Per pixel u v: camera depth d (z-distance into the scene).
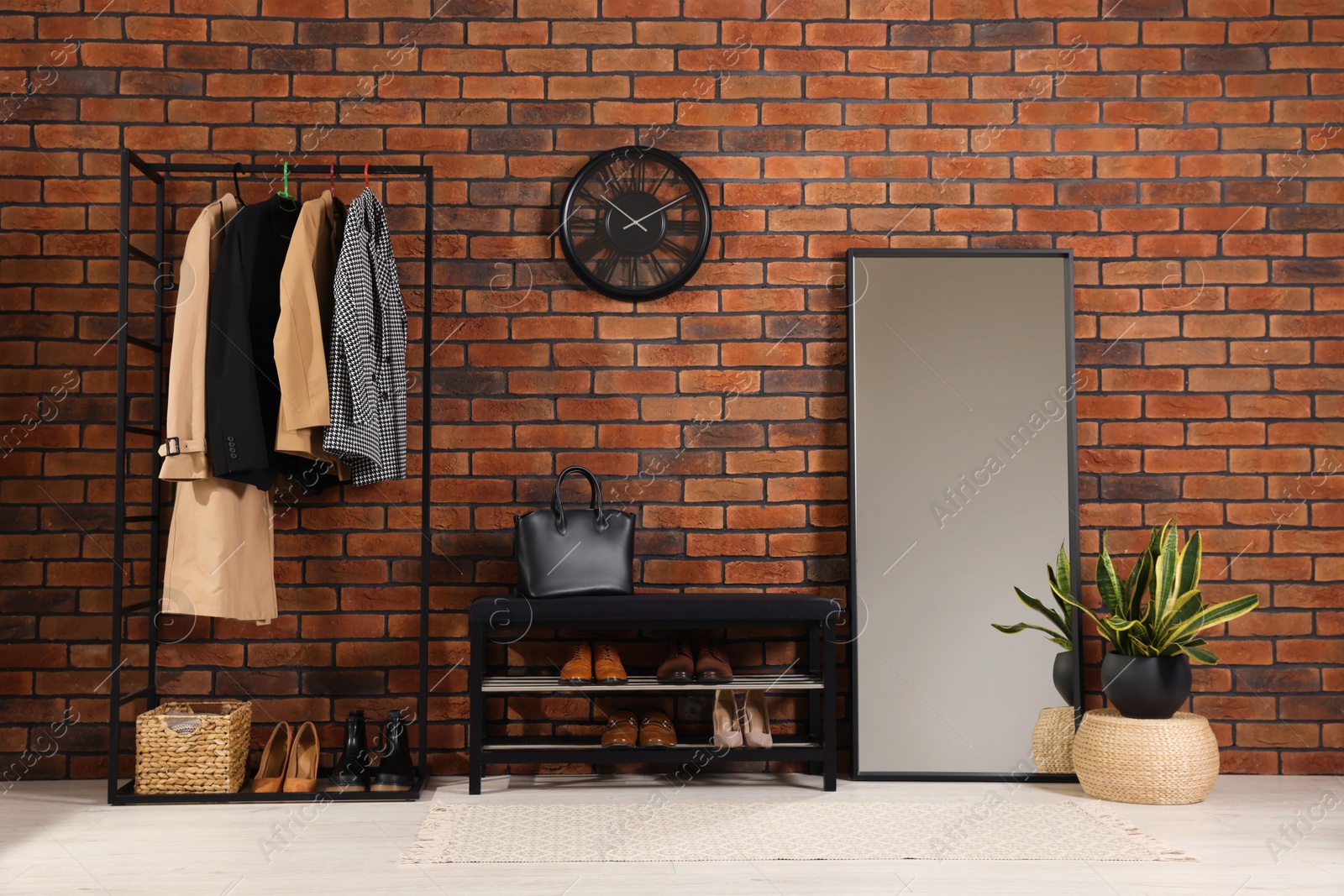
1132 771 2.54
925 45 3.02
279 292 2.69
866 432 2.91
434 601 2.91
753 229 3.00
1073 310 2.96
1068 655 2.82
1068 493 2.90
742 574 2.95
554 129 2.99
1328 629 2.94
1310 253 3.01
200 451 2.49
